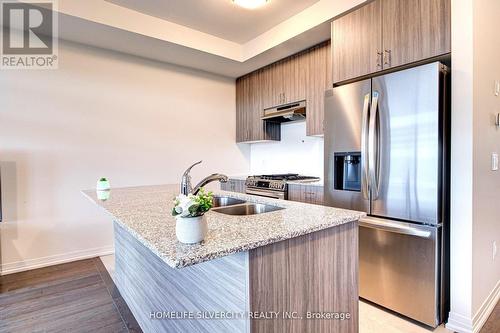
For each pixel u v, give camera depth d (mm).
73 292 2551
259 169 4691
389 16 2244
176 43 3234
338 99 2490
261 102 4066
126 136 3621
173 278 1608
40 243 3121
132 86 3645
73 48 3244
